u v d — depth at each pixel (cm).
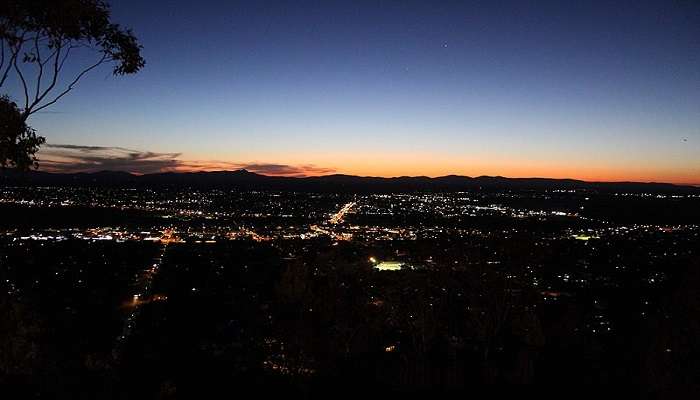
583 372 1012
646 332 926
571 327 1207
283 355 1177
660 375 830
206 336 1586
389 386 1038
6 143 530
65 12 524
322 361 1130
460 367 1049
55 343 957
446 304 1267
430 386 1027
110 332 1820
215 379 1099
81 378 662
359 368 1121
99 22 558
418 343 1246
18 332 621
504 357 1133
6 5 507
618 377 961
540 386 980
